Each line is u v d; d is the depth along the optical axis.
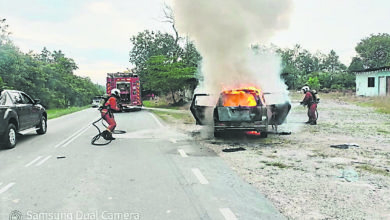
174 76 29.19
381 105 21.78
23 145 10.09
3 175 6.34
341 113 18.64
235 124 9.92
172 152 8.51
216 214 4.22
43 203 4.72
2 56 37.94
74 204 4.67
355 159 7.29
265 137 10.55
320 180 5.69
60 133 13.15
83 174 6.34
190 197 4.90
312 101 13.95
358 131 11.69
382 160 7.16
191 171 6.46
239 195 4.96
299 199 4.74
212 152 8.42
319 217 4.07
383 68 29.89
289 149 8.59
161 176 6.12
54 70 65.25
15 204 4.69
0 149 9.38
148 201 4.76
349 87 48.16
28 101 11.90
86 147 9.51
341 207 4.40
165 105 35.72
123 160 7.61
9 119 9.42
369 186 5.31
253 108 9.89
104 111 10.41
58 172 6.52
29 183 5.75
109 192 5.20
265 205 4.51
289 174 6.12
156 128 14.16
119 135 11.96
